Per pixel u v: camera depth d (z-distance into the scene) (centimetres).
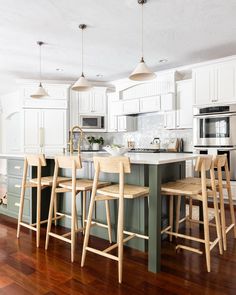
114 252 236
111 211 263
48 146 550
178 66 490
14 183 342
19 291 175
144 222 238
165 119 516
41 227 309
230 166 410
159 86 511
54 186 247
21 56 423
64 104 560
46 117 551
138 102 542
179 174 298
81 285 182
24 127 540
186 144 521
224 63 412
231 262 217
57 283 185
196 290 176
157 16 289
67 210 307
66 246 251
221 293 172
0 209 365
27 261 219
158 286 181
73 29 321
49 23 304
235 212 369
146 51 407
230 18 295
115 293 173
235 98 402
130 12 279
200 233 284
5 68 491
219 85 418
